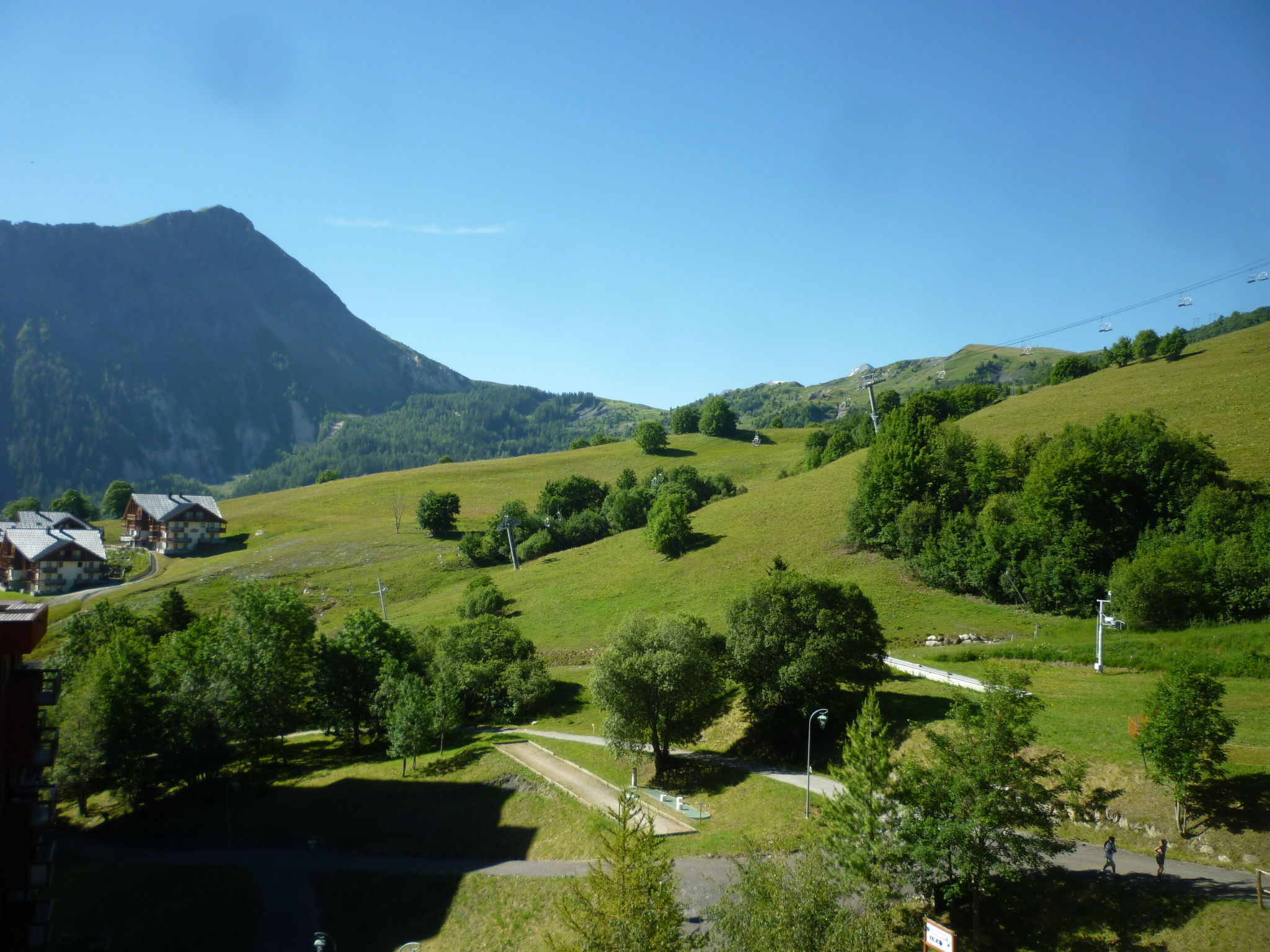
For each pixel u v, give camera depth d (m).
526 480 196.50
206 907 50.06
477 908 45.78
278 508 189.50
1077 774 34.34
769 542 104.88
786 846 41.84
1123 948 31.44
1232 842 35.34
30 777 27.92
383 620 81.62
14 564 148.00
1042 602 75.69
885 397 177.62
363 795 60.28
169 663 74.19
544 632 91.69
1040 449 93.19
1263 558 62.91
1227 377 113.62
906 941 34.97
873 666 57.47
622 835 29.41
